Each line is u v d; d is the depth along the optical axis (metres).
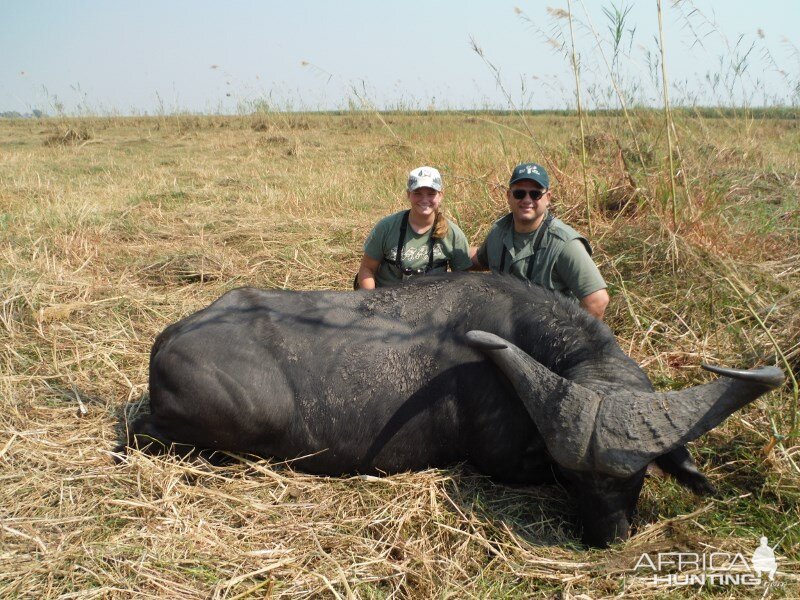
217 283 6.92
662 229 6.33
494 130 15.91
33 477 3.79
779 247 6.63
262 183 11.46
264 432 4.03
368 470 4.06
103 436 4.27
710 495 3.74
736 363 4.91
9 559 3.19
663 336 5.40
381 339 4.07
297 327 4.12
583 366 3.68
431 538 3.54
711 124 11.03
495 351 3.53
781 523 3.55
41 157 15.07
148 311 6.13
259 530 3.52
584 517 3.44
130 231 8.43
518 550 3.40
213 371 3.92
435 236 5.18
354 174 12.30
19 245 7.47
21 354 5.19
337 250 7.79
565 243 4.68
